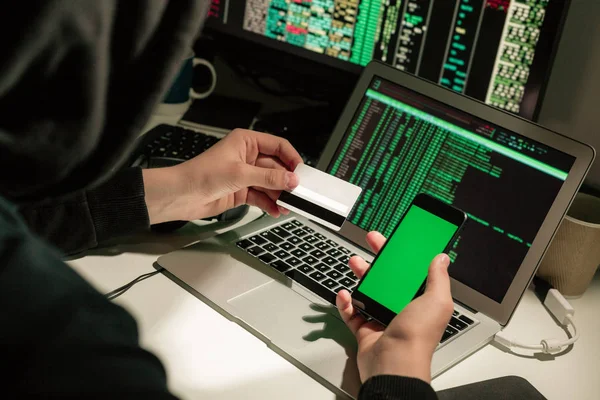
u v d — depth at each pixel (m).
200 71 1.19
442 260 0.65
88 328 0.30
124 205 0.76
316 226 0.88
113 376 0.29
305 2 1.04
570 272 0.81
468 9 0.92
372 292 0.67
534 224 0.77
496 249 0.78
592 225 0.78
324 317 0.71
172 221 0.83
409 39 0.98
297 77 1.12
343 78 1.06
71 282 0.31
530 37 0.88
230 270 0.77
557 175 0.77
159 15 0.33
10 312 0.28
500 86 0.93
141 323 0.67
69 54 0.30
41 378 0.28
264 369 0.64
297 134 1.09
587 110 0.95
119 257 0.78
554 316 0.79
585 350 0.74
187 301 0.72
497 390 0.64
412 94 0.88
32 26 0.28
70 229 0.74
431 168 0.84
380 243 0.76
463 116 0.84
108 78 0.33
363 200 0.87
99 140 0.35
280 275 0.77
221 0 1.12
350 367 0.64
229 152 0.83
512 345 0.73
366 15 1.00
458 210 0.69
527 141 0.79
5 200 0.32
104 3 0.30
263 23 1.10
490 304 0.77
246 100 1.20
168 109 1.09
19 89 0.31
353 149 0.90
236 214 0.88
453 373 0.68
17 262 0.29
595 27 0.92
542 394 0.66
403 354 0.57
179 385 0.60
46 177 0.33
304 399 0.61
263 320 0.69
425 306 0.61
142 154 0.90
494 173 0.81
